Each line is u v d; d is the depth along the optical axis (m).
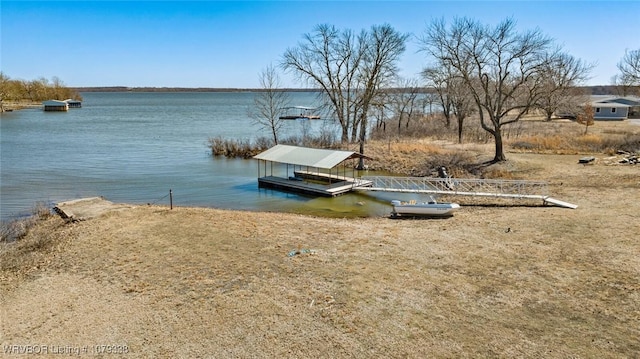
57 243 16.95
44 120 83.81
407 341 10.19
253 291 12.72
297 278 13.54
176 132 63.41
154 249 16.17
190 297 12.45
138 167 36.62
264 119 84.38
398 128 53.03
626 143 35.69
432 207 20.56
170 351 10.01
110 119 88.75
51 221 20.36
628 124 56.28
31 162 38.12
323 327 10.83
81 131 64.06
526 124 57.12
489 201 23.36
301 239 17.27
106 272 14.24
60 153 43.22
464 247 16.06
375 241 16.97
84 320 11.39
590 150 35.69
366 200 25.98
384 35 41.53
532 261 14.55
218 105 160.12
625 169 28.22
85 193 27.45
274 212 23.23
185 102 191.12
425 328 10.70
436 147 39.34
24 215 22.31
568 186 24.98
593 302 11.77
